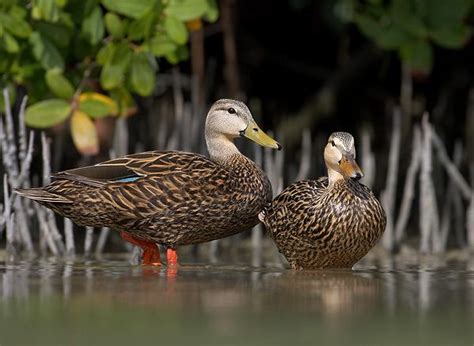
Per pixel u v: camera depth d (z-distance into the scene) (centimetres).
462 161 1792
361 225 1051
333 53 1880
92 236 1328
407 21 1380
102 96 1273
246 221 1136
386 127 1853
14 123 1433
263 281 909
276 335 636
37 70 1274
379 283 905
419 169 1661
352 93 1870
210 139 1195
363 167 1543
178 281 901
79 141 1252
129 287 853
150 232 1096
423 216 1443
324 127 1864
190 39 1731
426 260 1272
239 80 1841
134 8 1220
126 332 648
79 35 1288
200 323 679
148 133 1675
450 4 1381
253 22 1847
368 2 1500
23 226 1309
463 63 1842
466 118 1844
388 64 1852
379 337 631
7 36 1211
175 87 1648
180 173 1084
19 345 610
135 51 1259
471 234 1481
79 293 813
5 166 1291
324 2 1684
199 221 1100
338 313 722
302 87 1900
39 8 1184
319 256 1071
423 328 663
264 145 1180
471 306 755
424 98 1862
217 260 1231
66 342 617
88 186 1076
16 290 830
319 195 1068
